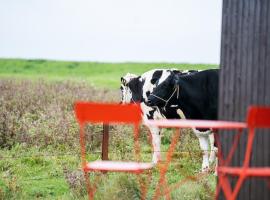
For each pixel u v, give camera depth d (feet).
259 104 32.89
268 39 32.68
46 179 52.75
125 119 34.94
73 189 44.80
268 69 32.71
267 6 32.68
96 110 35.04
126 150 61.36
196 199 41.29
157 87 63.05
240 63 33.35
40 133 67.15
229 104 33.71
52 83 119.85
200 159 60.18
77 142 64.13
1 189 44.19
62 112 79.05
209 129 59.47
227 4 33.73
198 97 61.52
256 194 32.60
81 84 120.98
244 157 33.01
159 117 67.05
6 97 93.15
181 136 69.92
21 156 58.85
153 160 60.59
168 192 40.16
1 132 67.15
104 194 40.11
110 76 241.55
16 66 285.23
